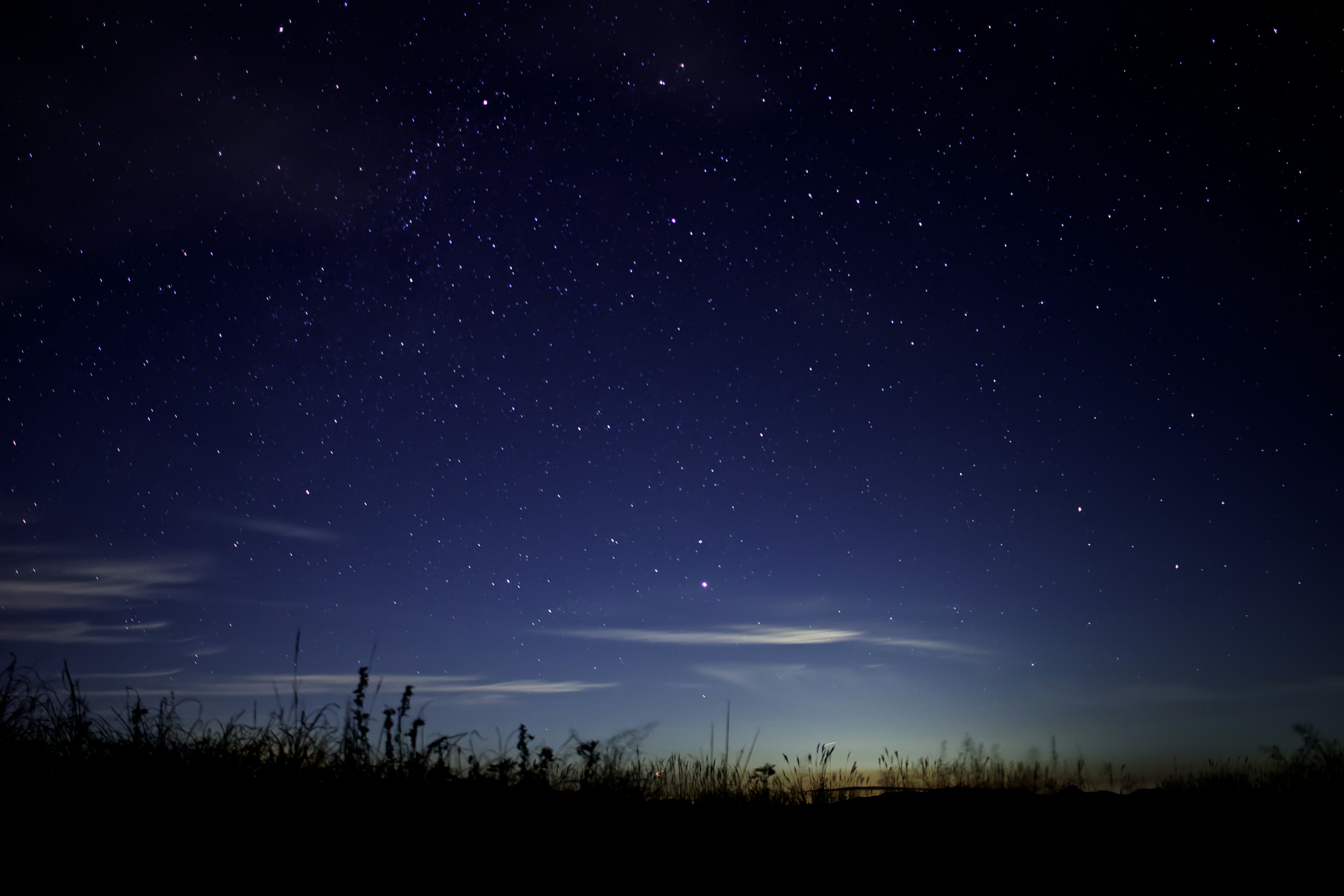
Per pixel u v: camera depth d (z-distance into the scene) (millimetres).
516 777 3223
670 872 2910
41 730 2904
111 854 2361
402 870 2545
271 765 2986
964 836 3518
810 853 3232
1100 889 2900
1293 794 4383
